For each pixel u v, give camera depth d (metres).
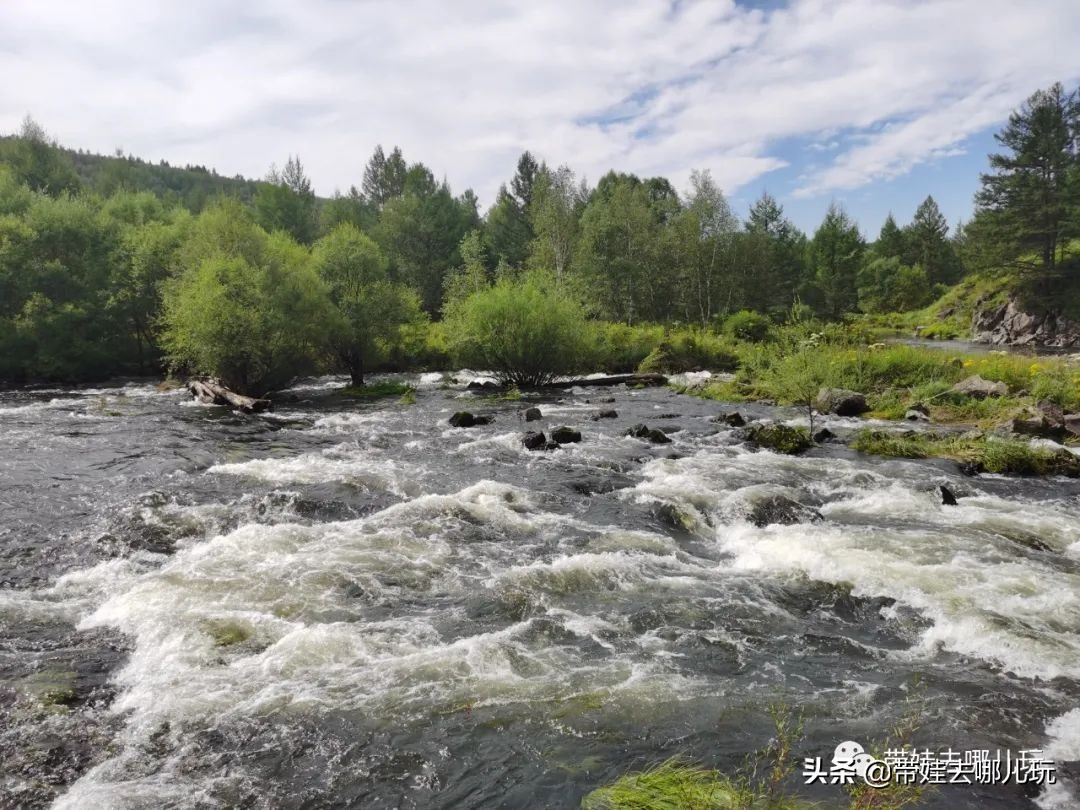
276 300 27.83
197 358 27.61
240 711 5.66
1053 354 42.25
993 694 5.85
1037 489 12.91
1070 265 54.19
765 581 8.52
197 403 25.77
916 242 102.94
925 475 13.73
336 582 8.37
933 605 7.55
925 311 72.38
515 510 11.52
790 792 4.54
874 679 6.17
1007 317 55.72
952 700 5.77
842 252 80.50
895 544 9.48
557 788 4.72
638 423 19.55
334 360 32.72
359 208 86.06
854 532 10.08
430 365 38.50
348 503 11.98
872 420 20.58
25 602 7.80
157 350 38.22
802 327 22.97
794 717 5.53
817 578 8.54
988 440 16.36
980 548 9.36
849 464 14.70
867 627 7.29
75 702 5.81
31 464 14.73
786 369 19.75
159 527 10.49
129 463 14.89
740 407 23.94
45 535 10.23
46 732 5.36
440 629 7.22
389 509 11.21
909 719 5.47
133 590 8.02
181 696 5.87
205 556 9.14
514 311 30.66
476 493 12.24
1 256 33.31
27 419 21.31
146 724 5.49
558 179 59.91
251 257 29.44
